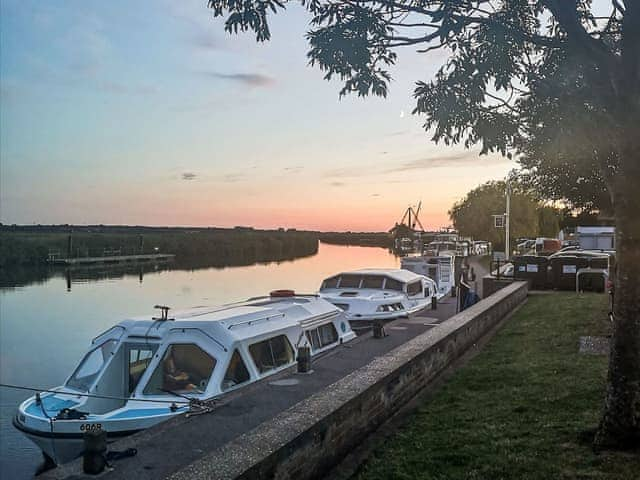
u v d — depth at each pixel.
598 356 11.01
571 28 6.18
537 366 10.62
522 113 7.32
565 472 5.82
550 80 6.98
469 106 6.87
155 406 9.87
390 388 8.29
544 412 7.84
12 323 36.28
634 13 5.87
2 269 81.38
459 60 6.86
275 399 8.69
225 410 8.12
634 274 6.11
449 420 7.93
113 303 46.34
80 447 9.35
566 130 7.09
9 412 16.30
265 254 120.81
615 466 5.80
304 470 5.90
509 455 6.40
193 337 10.73
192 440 6.94
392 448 7.00
